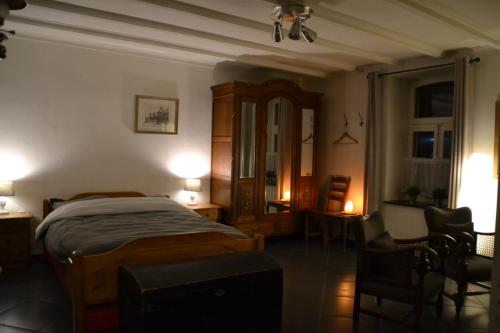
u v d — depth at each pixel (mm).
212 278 2529
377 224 3367
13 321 2938
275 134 5582
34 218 4570
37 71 4504
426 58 4793
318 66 5559
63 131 4680
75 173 4773
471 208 4379
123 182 5078
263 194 5508
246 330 2697
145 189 5230
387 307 3395
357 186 5629
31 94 4484
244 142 5301
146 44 4398
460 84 4336
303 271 4359
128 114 5070
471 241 3303
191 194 5531
